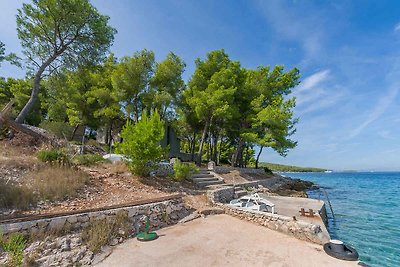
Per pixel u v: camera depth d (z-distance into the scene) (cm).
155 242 629
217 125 2552
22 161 876
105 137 2906
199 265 500
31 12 1533
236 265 507
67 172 891
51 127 2117
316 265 522
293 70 2509
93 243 544
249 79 2491
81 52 1792
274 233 747
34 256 448
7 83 2742
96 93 2142
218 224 823
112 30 1827
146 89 2159
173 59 2248
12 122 1223
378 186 3619
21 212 600
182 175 1320
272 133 2162
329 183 4434
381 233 977
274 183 2444
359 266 523
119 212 679
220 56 2412
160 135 1166
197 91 2114
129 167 1155
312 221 877
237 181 1811
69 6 1528
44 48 1695
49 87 2142
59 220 557
